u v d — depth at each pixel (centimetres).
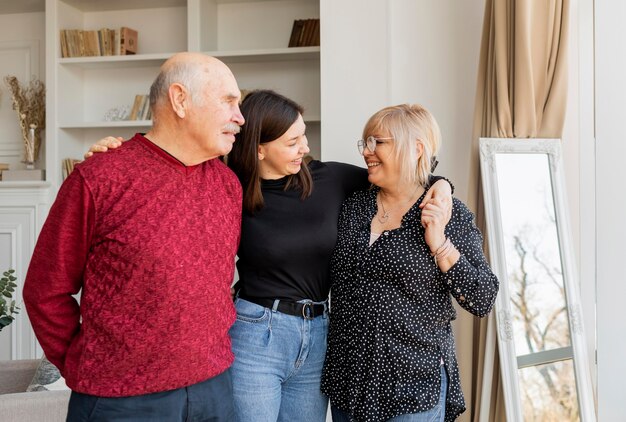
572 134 341
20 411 212
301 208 210
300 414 214
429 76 345
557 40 317
